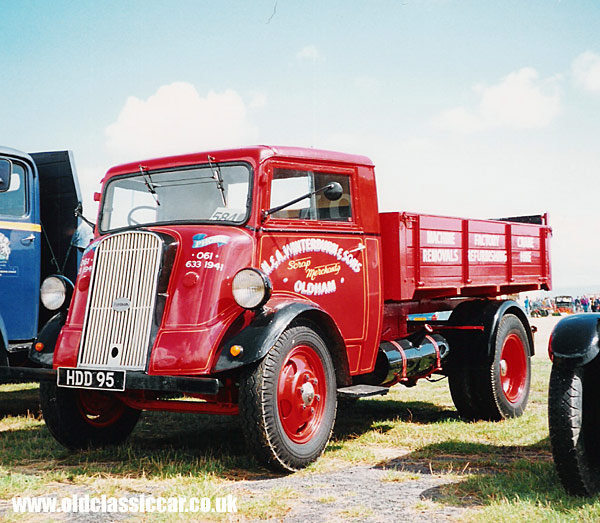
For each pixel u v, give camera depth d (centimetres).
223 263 466
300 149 534
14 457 501
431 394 830
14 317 684
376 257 575
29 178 710
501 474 431
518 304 704
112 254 482
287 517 356
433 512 361
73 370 463
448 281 635
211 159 519
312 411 482
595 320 383
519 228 755
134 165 555
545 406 734
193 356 440
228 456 490
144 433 601
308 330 479
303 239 519
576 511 341
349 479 434
